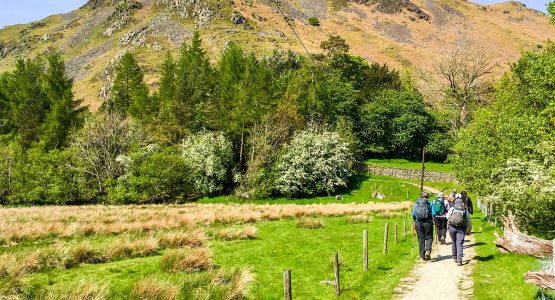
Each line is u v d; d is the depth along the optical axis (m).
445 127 84.94
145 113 78.44
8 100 85.75
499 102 44.50
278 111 67.94
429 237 15.89
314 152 61.44
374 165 72.56
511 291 11.22
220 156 61.25
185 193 57.94
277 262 16.92
